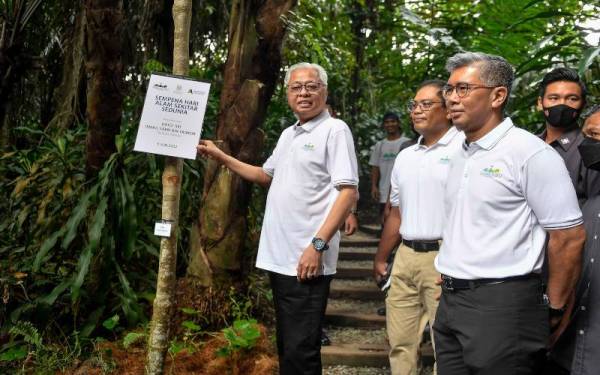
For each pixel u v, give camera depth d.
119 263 3.51
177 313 3.51
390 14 7.49
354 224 2.63
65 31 4.79
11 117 4.93
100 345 3.21
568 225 1.79
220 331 3.47
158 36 4.57
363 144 8.55
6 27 4.57
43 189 3.63
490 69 1.88
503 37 4.83
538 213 1.82
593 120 2.11
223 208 3.58
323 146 2.45
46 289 3.47
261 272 4.52
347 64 7.11
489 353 1.82
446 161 2.58
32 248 3.51
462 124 1.92
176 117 2.15
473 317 1.88
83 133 3.92
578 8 4.46
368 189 8.62
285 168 2.54
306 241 2.46
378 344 3.76
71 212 3.44
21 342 3.18
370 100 8.31
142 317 3.30
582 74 3.26
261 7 3.53
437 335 2.06
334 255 2.49
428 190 2.62
